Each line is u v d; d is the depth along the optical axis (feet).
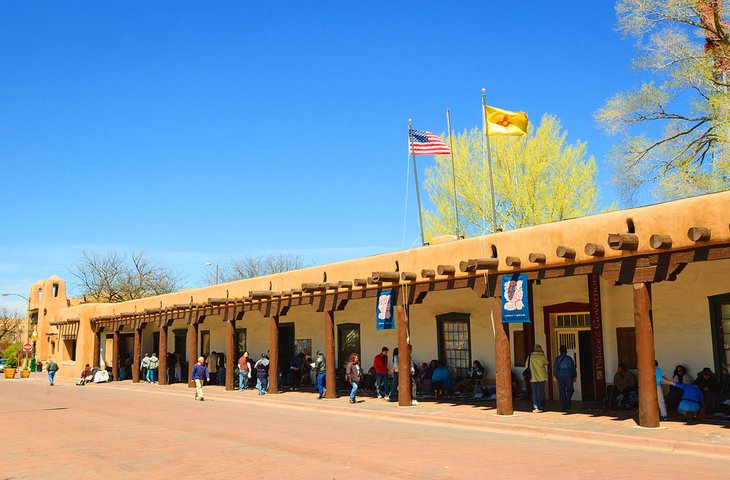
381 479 29.01
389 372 78.79
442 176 116.67
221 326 115.03
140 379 121.90
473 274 54.70
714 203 38.22
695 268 51.49
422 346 75.00
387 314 63.16
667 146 81.00
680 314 52.24
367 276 67.21
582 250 45.91
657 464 31.86
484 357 68.23
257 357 104.12
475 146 114.32
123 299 210.59
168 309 106.11
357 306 84.94
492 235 53.31
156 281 216.33
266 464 33.71
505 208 111.14
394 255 63.93
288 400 71.61
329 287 70.54
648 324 42.34
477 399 64.69
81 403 78.13
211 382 106.73
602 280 58.49
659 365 53.26
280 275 81.87
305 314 94.32
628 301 56.75
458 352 71.31
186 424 53.11
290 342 97.14
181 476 31.50
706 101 78.54
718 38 76.54
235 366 106.32
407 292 62.03
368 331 82.84
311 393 80.23
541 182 108.58
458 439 41.81
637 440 38.37
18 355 220.23
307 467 32.48
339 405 64.28
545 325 63.16
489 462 32.81
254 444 40.86
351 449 37.96
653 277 41.60
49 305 196.54
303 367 90.79
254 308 86.12
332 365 72.02
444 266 55.72
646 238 41.81
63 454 39.70
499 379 51.78
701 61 76.28
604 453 35.55
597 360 58.08
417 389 71.20
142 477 31.65
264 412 62.80
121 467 34.55
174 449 39.93
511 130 65.05
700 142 80.02
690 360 51.29
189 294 103.91
